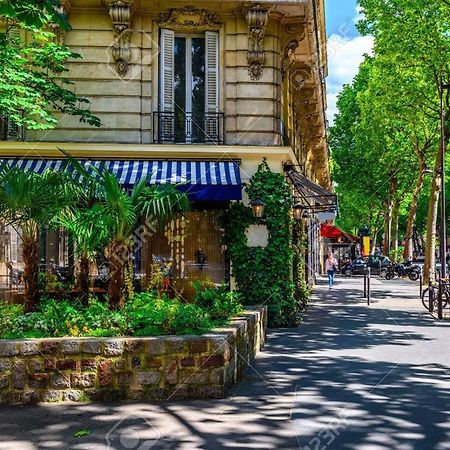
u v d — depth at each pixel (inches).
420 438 258.4
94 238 370.3
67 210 396.8
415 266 1740.9
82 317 350.6
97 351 313.4
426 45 1050.1
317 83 948.6
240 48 688.4
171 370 318.7
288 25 714.2
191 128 690.2
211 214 656.4
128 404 306.7
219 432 263.3
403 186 2025.1
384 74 1170.6
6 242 591.2
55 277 502.9
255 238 654.5
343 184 2044.8
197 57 705.0
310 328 623.5
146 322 340.5
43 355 310.2
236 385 353.4
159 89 690.8
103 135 677.9
